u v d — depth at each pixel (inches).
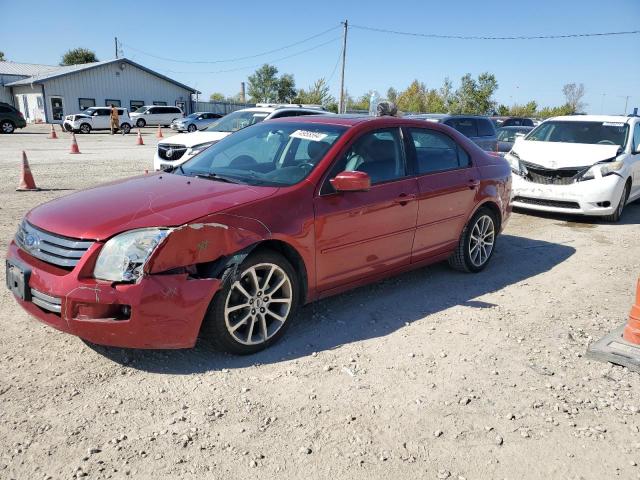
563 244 284.0
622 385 137.3
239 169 172.2
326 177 159.2
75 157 689.6
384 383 133.8
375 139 178.2
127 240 125.1
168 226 127.3
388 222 174.9
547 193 335.3
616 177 327.0
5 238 248.8
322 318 171.5
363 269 171.9
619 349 150.9
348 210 160.6
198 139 398.9
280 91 2573.8
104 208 138.1
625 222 346.9
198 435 111.0
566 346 158.6
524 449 111.0
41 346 145.6
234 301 139.8
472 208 210.5
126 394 124.5
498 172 225.5
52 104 1748.3
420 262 196.9
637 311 154.1
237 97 2669.8
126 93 1891.0
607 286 216.2
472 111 1850.4
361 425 116.6
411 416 120.5
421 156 193.2
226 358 142.9
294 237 146.9
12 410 116.7
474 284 212.1
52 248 131.0
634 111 839.1
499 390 132.9
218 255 132.4
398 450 109.0
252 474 100.7
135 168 576.4
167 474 99.7
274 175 161.8
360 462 105.0
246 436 111.3
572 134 370.0
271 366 139.9
